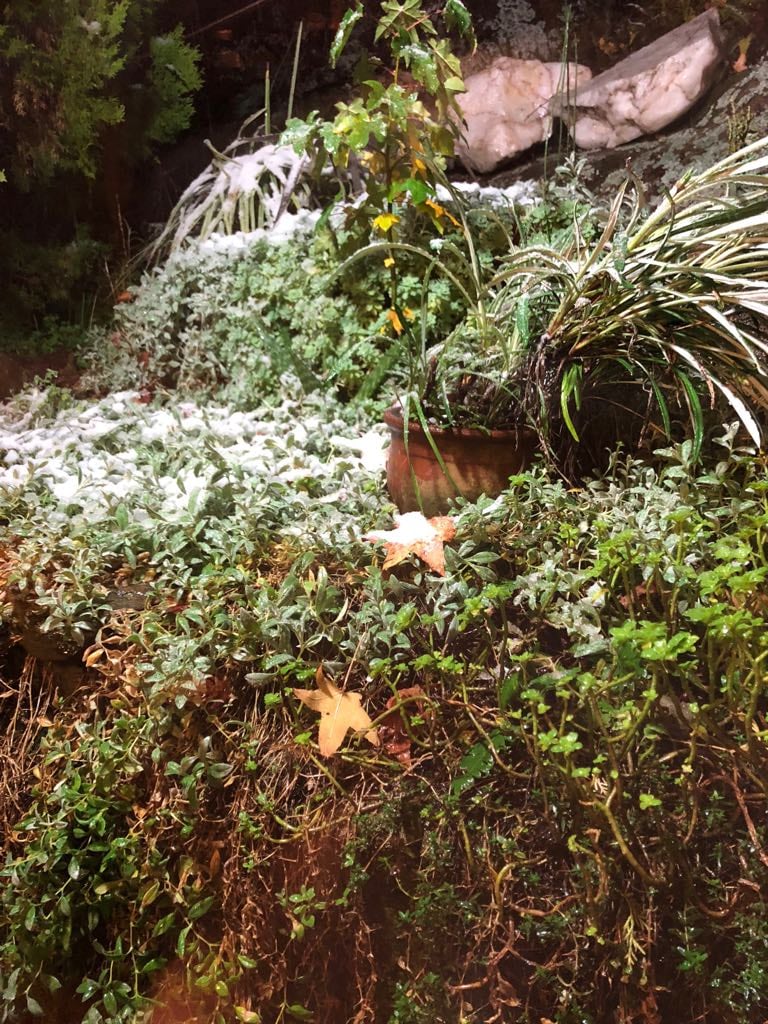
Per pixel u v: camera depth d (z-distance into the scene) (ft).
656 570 3.52
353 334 6.60
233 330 7.00
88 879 3.87
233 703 3.80
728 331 4.09
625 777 3.31
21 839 3.97
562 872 3.49
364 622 3.66
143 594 4.09
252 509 4.32
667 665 3.38
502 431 4.27
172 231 8.89
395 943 3.60
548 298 4.53
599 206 7.19
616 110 8.53
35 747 4.24
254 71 10.69
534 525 3.99
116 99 8.30
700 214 4.46
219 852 3.73
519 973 3.51
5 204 8.81
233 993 3.67
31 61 7.78
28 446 5.96
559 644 3.76
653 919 3.34
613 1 9.82
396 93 4.55
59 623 3.92
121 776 3.83
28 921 3.67
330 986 3.70
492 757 3.50
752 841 3.31
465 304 6.34
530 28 9.93
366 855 3.56
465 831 3.40
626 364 4.26
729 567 3.12
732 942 3.47
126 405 6.71
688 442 3.98
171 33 9.33
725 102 8.23
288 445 5.37
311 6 10.53
